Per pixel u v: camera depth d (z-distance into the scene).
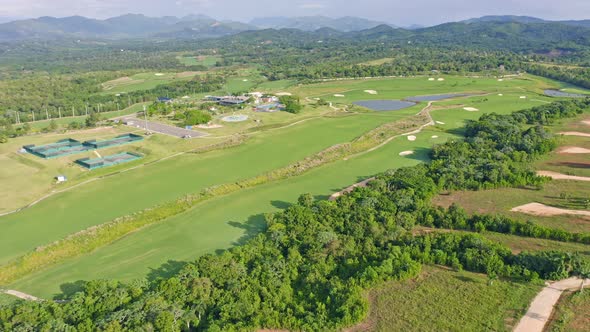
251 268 66.69
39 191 103.81
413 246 70.31
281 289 60.09
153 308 54.34
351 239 72.44
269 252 70.06
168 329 51.31
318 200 98.00
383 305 57.66
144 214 90.88
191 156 128.75
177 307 55.56
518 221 76.50
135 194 102.06
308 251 69.50
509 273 62.75
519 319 53.69
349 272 65.19
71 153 130.50
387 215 80.69
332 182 110.19
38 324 52.91
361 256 69.25
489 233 76.31
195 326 54.16
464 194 94.81
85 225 86.56
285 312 56.06
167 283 60.03
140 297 58.84
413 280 63.25
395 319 54.72
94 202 97.75
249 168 119.69
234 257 68.44
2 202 97.38
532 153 117.62
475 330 52.12
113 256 76.25
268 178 113.19
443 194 95.19
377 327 53.38
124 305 57.25
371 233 75.19
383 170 118.38
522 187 97.44
